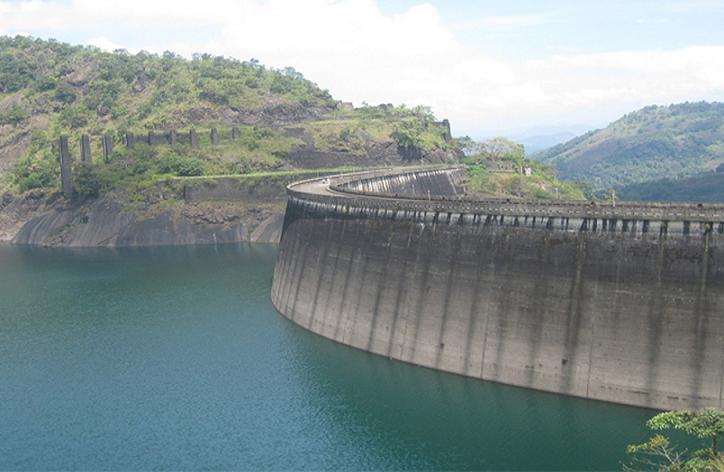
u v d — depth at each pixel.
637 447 72.06
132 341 154.25
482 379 116.75
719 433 68.88
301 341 146.75
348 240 146.88
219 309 179.12
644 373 101.25
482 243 119.62
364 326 137.88
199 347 147.50
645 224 103.56
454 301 121.75
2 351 150.62
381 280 135.38
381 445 101.56
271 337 151.25
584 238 108.62
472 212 121.50
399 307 130.88
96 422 113.38
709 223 98.75
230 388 124.19
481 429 103.31
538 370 110.50
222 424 110.56
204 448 103.12
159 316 174.38
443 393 114.88
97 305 189.25
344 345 142.00
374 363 130.25
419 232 129.75
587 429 100.00
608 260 105.94
